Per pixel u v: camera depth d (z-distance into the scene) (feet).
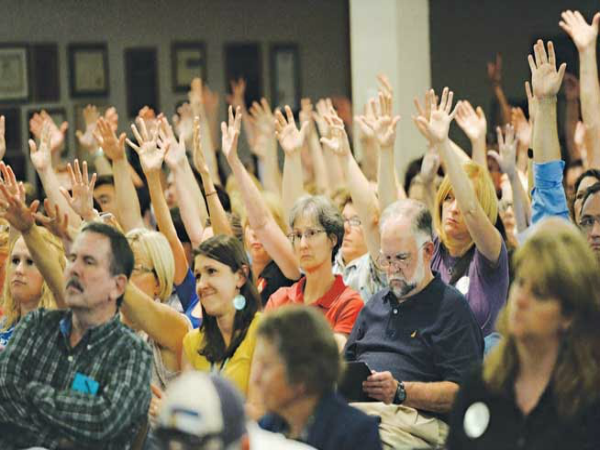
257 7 45.91
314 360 14.37
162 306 19.58
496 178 34.30
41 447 16.26
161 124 25.89
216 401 11.21
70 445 16.22
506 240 22.33
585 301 13.67
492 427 13.96
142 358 16.44
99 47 45.52
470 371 14.35
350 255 24.32
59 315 16.87
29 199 27.55
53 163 36.60
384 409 17.76
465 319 18.24
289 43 45.98
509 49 46.01
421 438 17.83
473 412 14.10
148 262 20.79
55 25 45.27
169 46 45.78
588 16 45.52
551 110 21.12
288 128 26.27
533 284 13.76
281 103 46.11
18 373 16.46
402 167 39.27
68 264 16.53
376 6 39.32
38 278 20.53
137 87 45.78
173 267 21.06
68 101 45.47
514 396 13.96
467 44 45.98
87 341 16.51
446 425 18.07
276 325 14.43
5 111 45.11
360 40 39.52
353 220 24.38
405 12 39.32
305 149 35.50
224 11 45.88
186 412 11.16
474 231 19.60
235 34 45.93
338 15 45.98
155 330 19.48
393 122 22.56
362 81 39.58
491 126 45.91
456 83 46.11
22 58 45.11
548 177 21.08
